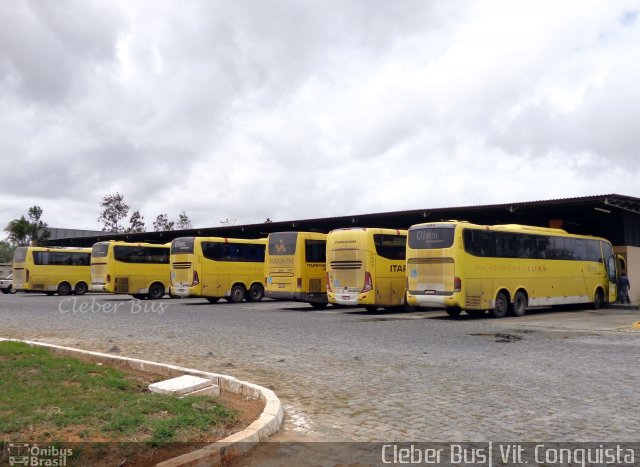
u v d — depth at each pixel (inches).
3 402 237.5
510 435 232.2
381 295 847.7
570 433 234.4
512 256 803.4
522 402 284.4
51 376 289.7
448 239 732.7
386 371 366.9
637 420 252.1
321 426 246.7
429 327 645.3
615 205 955.3
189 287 1095.6
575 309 985.5
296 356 426.3
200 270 1093.8
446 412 267.1
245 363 395.5
